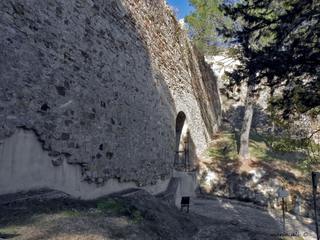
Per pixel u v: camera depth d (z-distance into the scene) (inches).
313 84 249.8
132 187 344.8
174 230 269.9
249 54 264.8
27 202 183.6
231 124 1118.4
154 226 244.4
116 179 307.3
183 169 610.5
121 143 315.3
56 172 220.8
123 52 331.0
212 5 687.7
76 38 248.5
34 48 202.1
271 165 678.5
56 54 223.1
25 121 191.6
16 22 189.0
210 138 859.4
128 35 349.1
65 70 231.8
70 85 236.7
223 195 621.3
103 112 282.5
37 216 170.7
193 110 667.4
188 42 670.5
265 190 607.5
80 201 237.5
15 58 185.9
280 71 241.8
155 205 317.4
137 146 354.9
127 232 197.2
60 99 224.5
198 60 783.7
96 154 268.7
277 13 263.4
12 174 184.1
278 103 281.3
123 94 323.9
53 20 222.5
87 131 256.4
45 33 213.5
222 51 757.9
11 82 181.9
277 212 553.6
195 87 714.2
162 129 447.2
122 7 338.6
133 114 347.3
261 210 555.8
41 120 205.2
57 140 219.8
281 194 455.8
